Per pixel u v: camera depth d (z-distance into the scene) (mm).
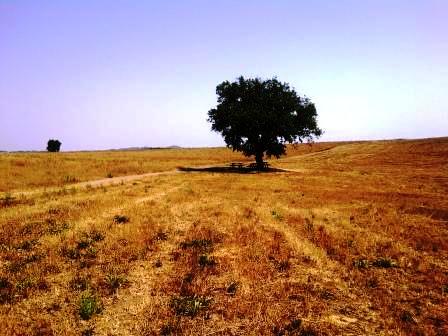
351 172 49469
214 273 9875
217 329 7090
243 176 41531
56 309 7781
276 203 21609
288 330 7051
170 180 34469
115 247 11805
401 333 6965
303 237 13727
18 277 9180
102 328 7102
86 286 8875
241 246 12438
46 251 11164
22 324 7109
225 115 52812
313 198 23922
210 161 77375
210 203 21078
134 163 53094
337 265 10727
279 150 54938
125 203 19688
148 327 7133
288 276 9766
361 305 8164
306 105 54812
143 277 9633
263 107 52688
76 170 37875
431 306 8102
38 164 39125
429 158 70438
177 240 13164
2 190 24125
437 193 27219
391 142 113000
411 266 10742
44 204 18422
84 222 14711
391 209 20031
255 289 8875
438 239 13648
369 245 12758
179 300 8172
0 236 12398
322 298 8484
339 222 16469
